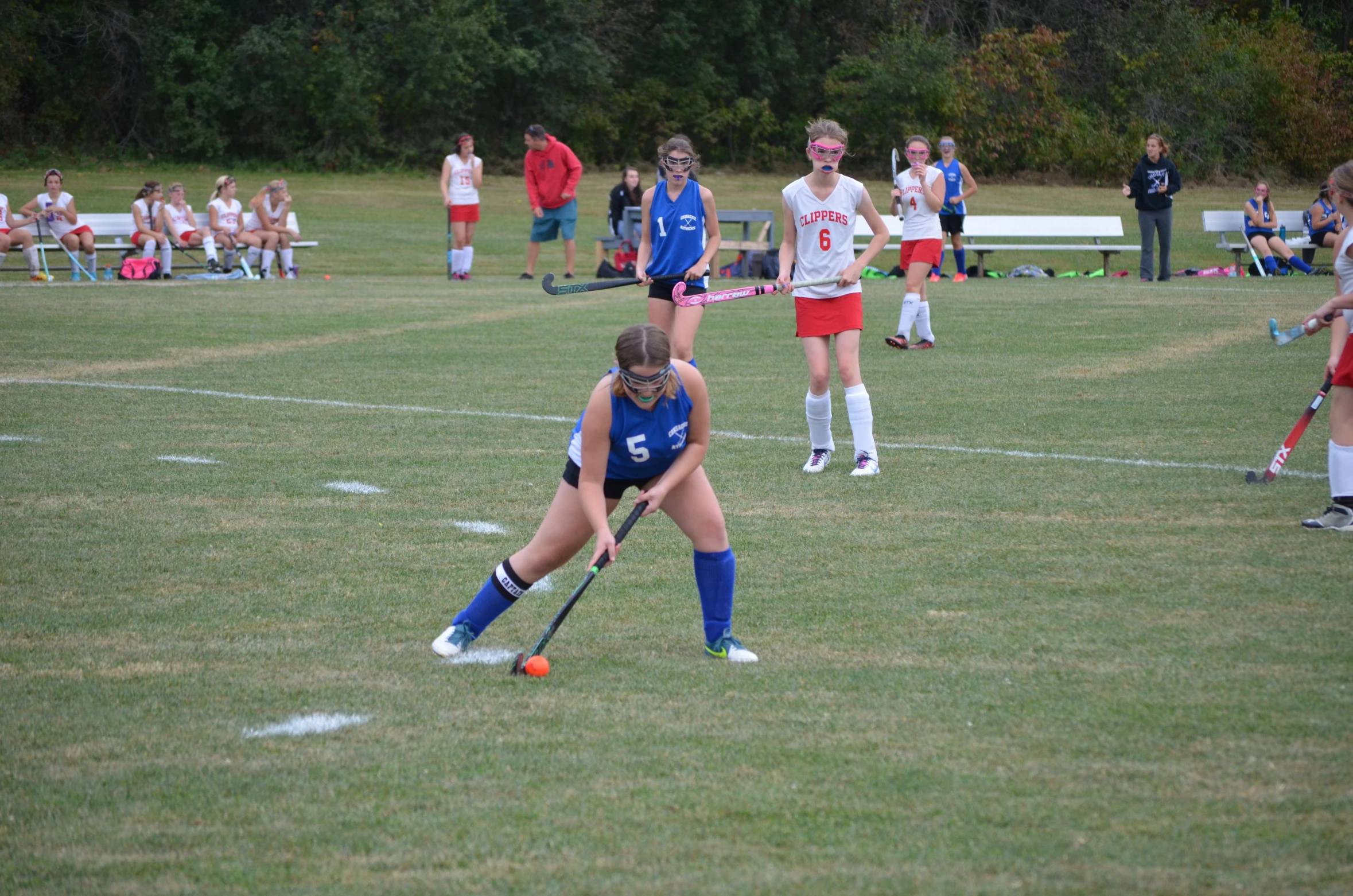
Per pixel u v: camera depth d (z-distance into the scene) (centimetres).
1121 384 3584
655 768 1250
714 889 1026
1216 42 14775
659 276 3014
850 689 1454
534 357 4122
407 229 9262
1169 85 14488
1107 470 2566
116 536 2119
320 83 12694
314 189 11394
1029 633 1636
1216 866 1048
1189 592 1791
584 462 1501
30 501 2330
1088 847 1084
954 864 1059
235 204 6762
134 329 4656
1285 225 7988
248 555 2020
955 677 1487
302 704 1423
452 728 1355
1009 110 14138
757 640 1628
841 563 1964
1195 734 1311
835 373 3862
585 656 1584
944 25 15250
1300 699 1399
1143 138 14075
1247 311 5225
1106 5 14988
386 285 6462
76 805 1184
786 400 3425
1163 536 2086
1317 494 2341
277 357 4103
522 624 1709
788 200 2595
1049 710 1382
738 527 2177
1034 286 6481
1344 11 16775
